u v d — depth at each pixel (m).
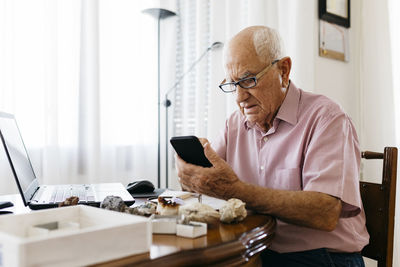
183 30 2.16
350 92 2.64
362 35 2.54
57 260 0.49
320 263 1.05
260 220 0.84
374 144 2.38
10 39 1.58
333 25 2.47
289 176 1.10
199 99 2.15
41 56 1.67
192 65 2.10
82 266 0.51
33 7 1.65
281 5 2.26
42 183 1.69
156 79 2.03
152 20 2.00
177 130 2.16
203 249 0.61
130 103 1.94
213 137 2.12
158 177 1.97
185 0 2.16
